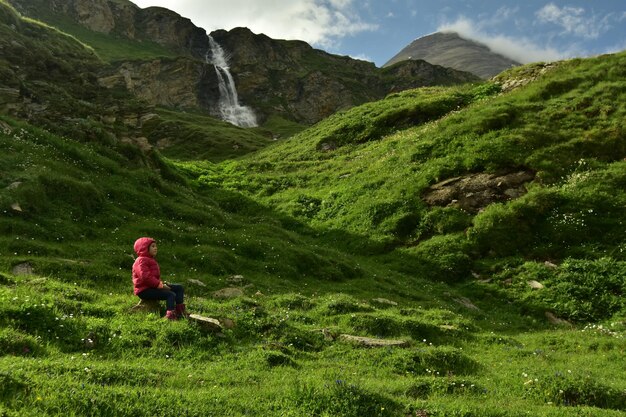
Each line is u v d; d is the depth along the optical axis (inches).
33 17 6220.5
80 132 1311.5
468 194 1279.5
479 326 805.2
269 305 711.1
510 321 888.3
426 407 353.4
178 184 1565.0
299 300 749.9
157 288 510.9
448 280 1075.9
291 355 496.4
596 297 920.3
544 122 1467.8
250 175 1897.1
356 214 1373.0
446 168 1389.0
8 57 1589.6
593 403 428.5
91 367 336.5
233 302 645.9
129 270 752.3
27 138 1132.5
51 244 768.9
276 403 328.5
